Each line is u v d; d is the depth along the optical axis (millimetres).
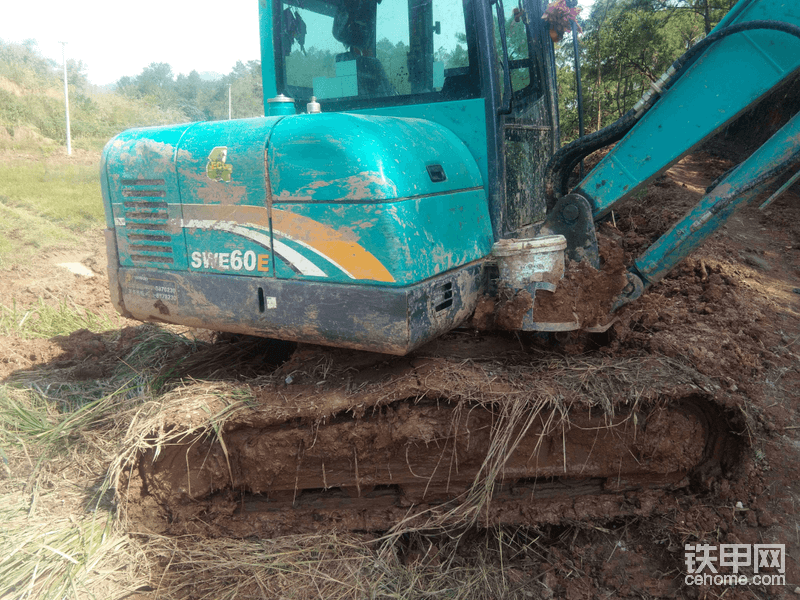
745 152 9094
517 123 3609
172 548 3027
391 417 2928
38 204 10562
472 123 3184
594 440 2980
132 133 3395
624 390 2906
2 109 22047
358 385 3014
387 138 2713
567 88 13570
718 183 3424
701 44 3086
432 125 3139
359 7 3367
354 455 2984
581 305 3109
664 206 6582
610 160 3377
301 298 2854
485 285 3189
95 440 3842
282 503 3182
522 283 3070
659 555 2990
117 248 3516
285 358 3896
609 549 3043
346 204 2664
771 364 3912
